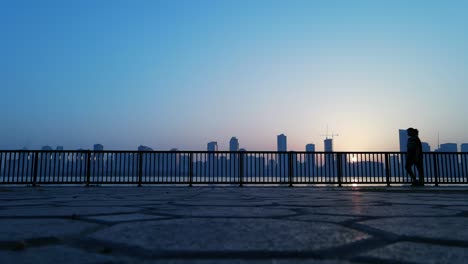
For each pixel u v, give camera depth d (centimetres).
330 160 1311
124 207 410
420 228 234
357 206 433
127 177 1244
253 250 163
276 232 215
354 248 170
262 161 1295
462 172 1326
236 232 215
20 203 484
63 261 142
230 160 1285
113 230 221
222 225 245
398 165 1334
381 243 182
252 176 1284
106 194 762
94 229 227
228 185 1333
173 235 203
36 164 1227
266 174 1289
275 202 506
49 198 612
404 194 769
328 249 166
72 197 643
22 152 1227
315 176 1299
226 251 161
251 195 720
